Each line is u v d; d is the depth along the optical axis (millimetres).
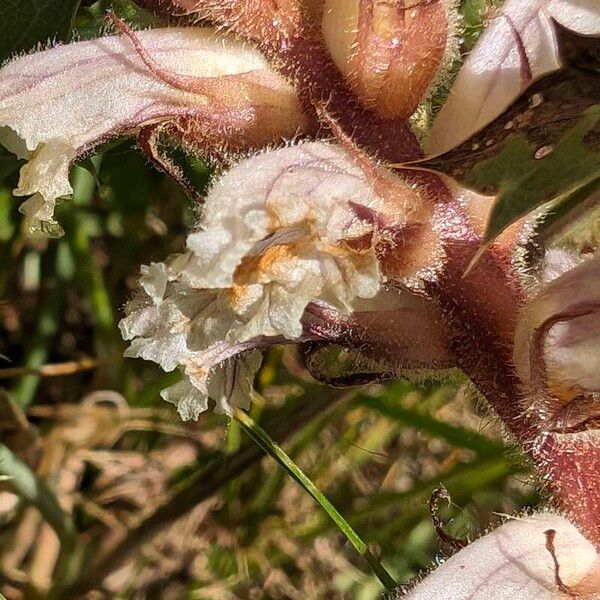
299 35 83
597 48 62
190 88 83
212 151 85
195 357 89
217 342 81
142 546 159
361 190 75
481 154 67
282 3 82
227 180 73
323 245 74
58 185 84
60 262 171
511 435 94
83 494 166
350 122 83
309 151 75
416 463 172
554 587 82
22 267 174
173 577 164
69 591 158
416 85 81
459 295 85
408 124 83
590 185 81
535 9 85
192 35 85
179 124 84
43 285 175
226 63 84
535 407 81
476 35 107
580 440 86
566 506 86
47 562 160
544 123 65
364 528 168
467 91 85
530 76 83
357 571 163
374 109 82
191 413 94
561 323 79
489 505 158
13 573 159
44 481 153
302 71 83
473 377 87
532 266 89
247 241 71
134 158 166
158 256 172
